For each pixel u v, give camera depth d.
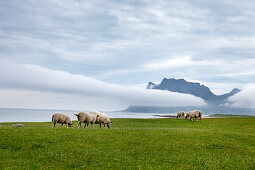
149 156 20.27
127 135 27.36
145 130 32.25
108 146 22.31
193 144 24.89
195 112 65.56
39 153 19.20
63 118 38.47
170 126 52.25
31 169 16.02
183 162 19.16
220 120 66.81
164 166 18.02
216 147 24.50
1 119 113.06
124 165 17.78
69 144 21.89
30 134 24.38
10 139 21.92
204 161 19.64
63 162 17.72
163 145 23.77
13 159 17.69
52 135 24.58
